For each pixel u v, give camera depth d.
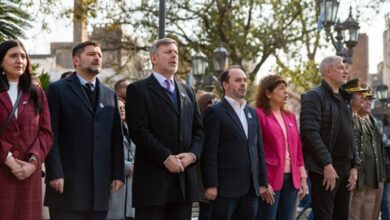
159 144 6.00
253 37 27.05
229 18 26.97
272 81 7.41
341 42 14.71
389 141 10.02
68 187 5.84
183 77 27.34
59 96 5.97
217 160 6.81
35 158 5.48
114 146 6.17
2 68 5.64
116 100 6.26
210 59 26.34
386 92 24.77
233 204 6.80
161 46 6.34
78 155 5.89
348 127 7.57
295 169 7.35
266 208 7.16
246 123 6.96
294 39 27.19
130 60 27.53
